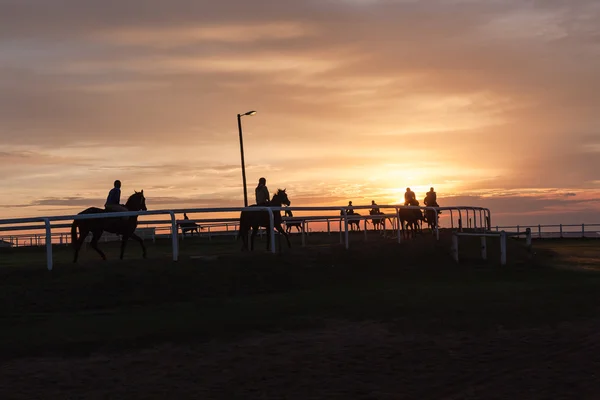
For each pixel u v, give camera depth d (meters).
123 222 18.78
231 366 9.70
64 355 10.43
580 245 39.56
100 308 14.61
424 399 8.05
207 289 16.25
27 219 15.98
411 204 28.19
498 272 20.81
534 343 10.77
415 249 22.66
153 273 16.39
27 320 13.24
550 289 16.69
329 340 11.20
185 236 37.34
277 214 20.64
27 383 8.98
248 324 12.50
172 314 13.76
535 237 50.28
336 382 8.82
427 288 17.41
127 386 8.81
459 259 22.95
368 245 21.72
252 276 17.36
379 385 8.65
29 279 15.44
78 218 16.50
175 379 9.09
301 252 19.77
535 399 7.97
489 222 32.38
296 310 14.00
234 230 36.50
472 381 8.73
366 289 17.33
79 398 8.34
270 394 8.37
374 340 11.14
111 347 10.87
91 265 16.50
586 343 10.69
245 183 34.84
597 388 8.35
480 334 11.42
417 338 11.23
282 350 10.57
